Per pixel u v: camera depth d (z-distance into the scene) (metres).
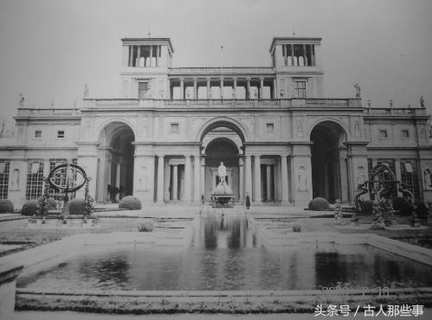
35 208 23.91
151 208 33.31
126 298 6.52
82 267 9.21
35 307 6.38
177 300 6.44
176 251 11.56
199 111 38.41
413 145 40.72
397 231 15.34
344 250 11.88
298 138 37.50
